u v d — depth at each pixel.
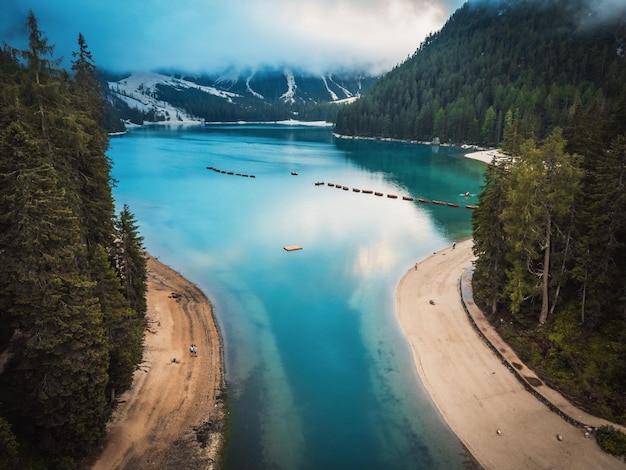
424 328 45.62
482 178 135.00
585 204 39.66
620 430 30.25
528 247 40.41
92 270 30.28
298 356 41.38
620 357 32.97
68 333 25.16
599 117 56.47
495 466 28.80
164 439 30.06
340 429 32.22
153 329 43.00
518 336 41.47
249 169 149.88
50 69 34.28
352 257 66.81
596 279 36.88
